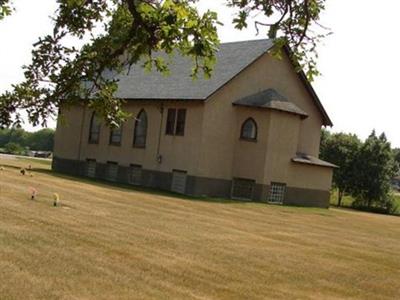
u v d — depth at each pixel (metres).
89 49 4.95
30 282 9.95
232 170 37.97
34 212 18.36
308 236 21.66
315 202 40.78
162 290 10.62
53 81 4.91
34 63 4.89
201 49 4.45
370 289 13.28
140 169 40.88
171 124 38.66
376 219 37.81
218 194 37.38
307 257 16.42
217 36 4.46
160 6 4.53
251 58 38.06
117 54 4.95
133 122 41.69
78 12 4.97
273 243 18.39
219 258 14.42
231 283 11.91
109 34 4.94
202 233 18.50
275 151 37.75
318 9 6.16
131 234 16.39
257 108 37.47
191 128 37.09
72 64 4.93
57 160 48.06
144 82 42.59
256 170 37.47
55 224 16.47
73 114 47.16
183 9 4.41
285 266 14.52
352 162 58.00
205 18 4.43
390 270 16.09
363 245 20.97
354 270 15.34
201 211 26.08
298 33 6.25
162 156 39.09
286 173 38.62
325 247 19.03
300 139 42.09
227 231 19.89
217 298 10.59
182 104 37.75
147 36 4.63
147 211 22.98
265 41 39.62
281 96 38.66
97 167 44.81
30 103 4.85
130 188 35.41
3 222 15.74
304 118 39.25
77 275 10.88
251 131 37.75
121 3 4.97
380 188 57.62
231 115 37.66
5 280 9.87
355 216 37.84
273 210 32.31
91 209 21.14
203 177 36.66
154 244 15.23
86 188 30.19
